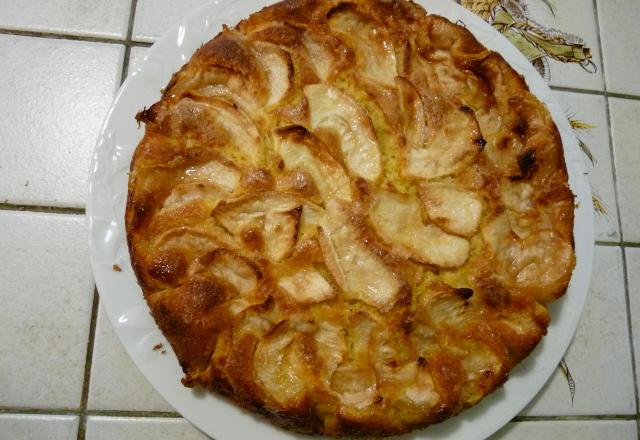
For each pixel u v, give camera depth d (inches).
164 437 12.9
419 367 11.0
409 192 11.8
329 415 11.0
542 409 13.9
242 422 11.9
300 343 10.8
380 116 12.1
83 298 13.3
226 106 11.6
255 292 10.9
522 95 12.9
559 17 16.3
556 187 12.5
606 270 15.0
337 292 11.0
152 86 13.5
